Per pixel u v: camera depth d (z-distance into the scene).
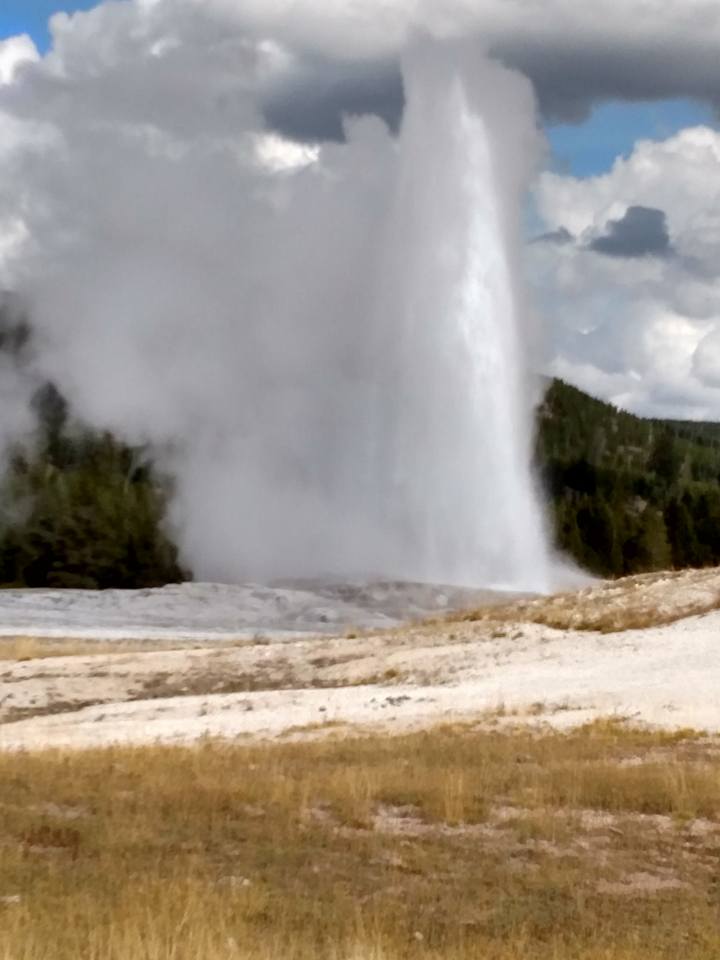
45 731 34.16
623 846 19.25
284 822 19.39
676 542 137.62
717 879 17.81
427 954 13.75
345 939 13.81
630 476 191.12
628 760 25.12
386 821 20.20
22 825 18.14
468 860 18.19
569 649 44.25
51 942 13.02
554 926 15.38
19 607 78.19
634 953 14.15
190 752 25.61
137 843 17.70
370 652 47.34
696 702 32.81
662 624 47.03
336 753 25.75
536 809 20.86
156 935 13.12
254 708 37.66
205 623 71.12
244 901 15.11
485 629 49.06
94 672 46.91
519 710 33.06
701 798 21.36
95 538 120.06
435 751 25.95
